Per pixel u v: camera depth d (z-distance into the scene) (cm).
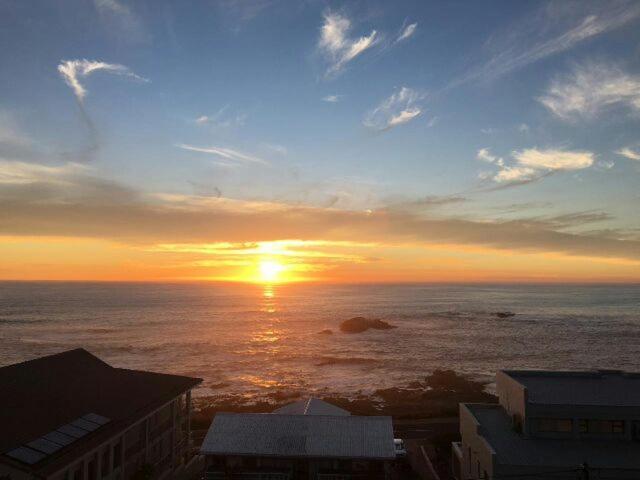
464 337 13450
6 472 2322
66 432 2677
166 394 3588
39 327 15412
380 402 6375
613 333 14275
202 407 6128
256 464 3156
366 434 3250
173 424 3734
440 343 12425
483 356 10606
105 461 2867
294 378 8462
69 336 13475
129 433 3164
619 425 3067
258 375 8725
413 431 4800
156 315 19588
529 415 3103
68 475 2480
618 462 2778
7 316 18612
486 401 6212
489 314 19912
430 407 5809
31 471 2269
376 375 8688
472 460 3262
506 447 2967
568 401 3152
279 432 3281
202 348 11588
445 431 4781
